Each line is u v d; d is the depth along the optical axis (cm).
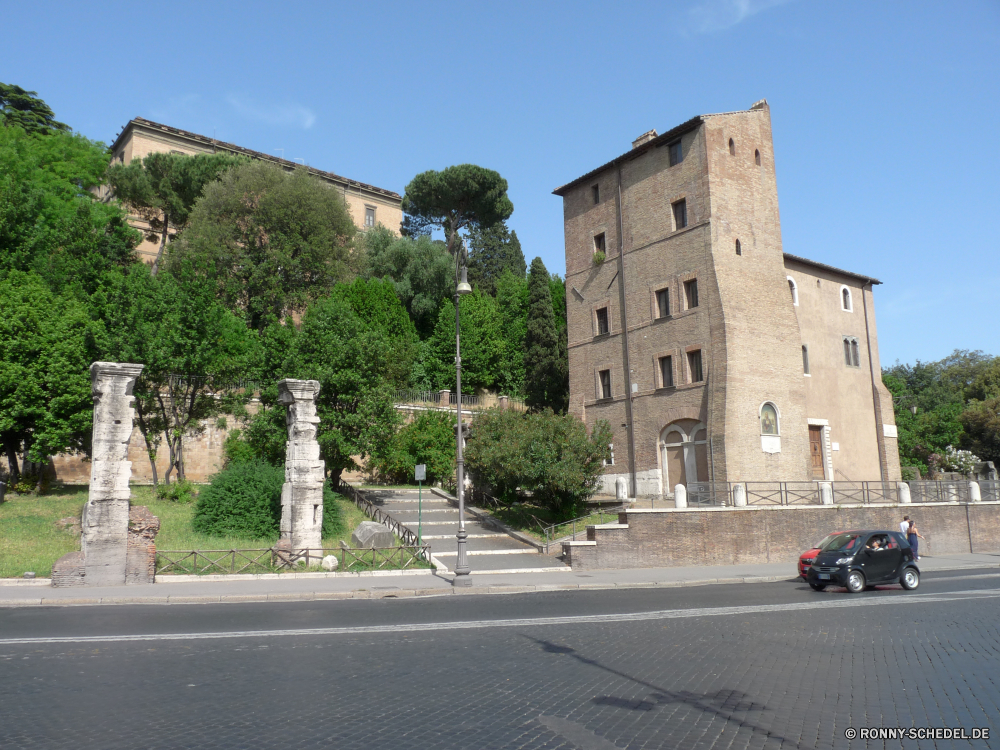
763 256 3856
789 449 3700
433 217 8256
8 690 932
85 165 5628
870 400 4591
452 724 780
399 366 4753
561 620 1504
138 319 3569
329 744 718
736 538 2930
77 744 723
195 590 1989
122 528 2112
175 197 6088
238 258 5606
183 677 998
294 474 2553
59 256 4409
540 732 751
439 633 1344
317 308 3850
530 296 5316
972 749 698
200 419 3897
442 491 4144
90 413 3250
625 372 4106
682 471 3728
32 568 2202
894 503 3381
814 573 2150
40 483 3275
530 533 3169
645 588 2255
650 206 4050
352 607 1752
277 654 1150
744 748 700
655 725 773
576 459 3181
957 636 1306
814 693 902
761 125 4022
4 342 3212
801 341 4041
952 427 6444
